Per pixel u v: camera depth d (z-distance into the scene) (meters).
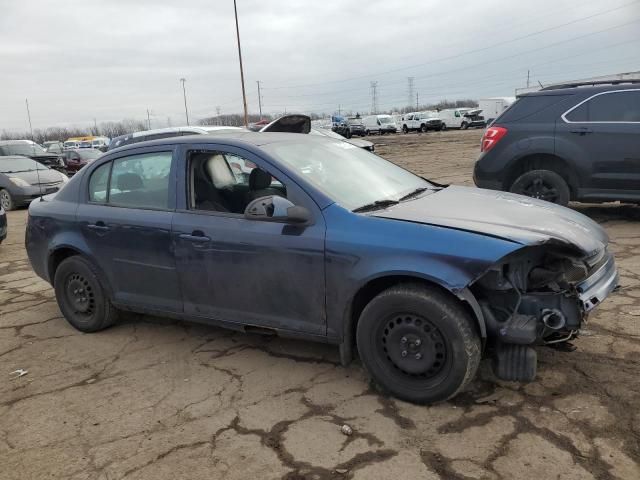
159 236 4.12
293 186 3.65
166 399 3.57
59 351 4.47
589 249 3.32
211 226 3.88
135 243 4.27
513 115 7.50
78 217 4.64
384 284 3.42
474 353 3.13
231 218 3.86
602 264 3.58
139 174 4.36
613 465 2.66
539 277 3.28
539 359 3.72
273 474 2.77
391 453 2.87
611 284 3.52
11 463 2.99
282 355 4.12
